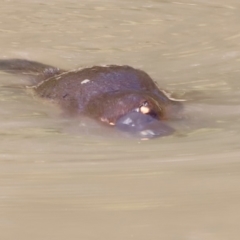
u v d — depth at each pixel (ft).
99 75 87.45
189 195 58.39
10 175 63.21
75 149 69.82
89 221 53.93
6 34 128.16
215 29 129.29
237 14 140.87
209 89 94.43
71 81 88.48
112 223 53.57
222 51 113.70
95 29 131.03
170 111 81.61
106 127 76.54
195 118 79.77
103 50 117.50
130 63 109.40
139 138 72.54
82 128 76.69
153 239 50.85
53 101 86.79
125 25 133.80
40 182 61.62
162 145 70.49
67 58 113.91
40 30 130.93
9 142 72.38
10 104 86.79
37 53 116.37
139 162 65.77
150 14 141.90
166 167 64.54
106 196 58.49
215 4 149.79
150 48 117.60
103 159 66.90
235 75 100.83
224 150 68.64
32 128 77.25
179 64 107.45
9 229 52.85
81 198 58.23
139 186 60.39
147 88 85.87
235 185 60.03
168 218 54.24
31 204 57.26
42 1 153.07
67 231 52.39
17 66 105.91
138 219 54.13
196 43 119.65
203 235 51.31
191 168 63.98
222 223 53.11
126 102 77.87
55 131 76.13
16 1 152.76
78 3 151.53
